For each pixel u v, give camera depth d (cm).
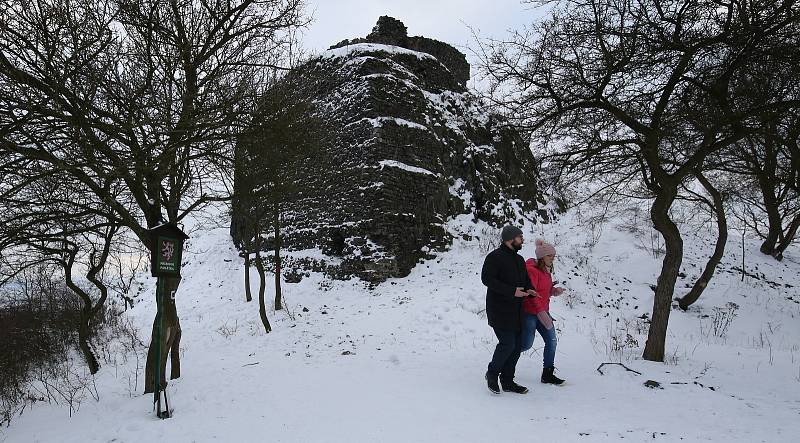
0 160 596
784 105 699
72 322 1371
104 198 624
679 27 725
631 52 725
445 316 1088
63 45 584
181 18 743
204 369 845
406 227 1510
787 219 1889
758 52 682
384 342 979
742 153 1273
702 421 461
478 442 416
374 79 1582
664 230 796
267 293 1480
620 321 1189
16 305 1411
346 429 464
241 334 1180
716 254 1285
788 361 785
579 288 1342
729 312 1298
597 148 808
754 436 412
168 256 591
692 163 778
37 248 907
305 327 1163
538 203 2055
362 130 1551
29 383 992
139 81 686
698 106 784
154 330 717
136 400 662
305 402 575
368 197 1485
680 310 1315
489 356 817
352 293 1388
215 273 1695
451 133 1797
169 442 472
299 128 862
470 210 1752
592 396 560
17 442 570
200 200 821
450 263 1523
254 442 448
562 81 812
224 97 727
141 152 569
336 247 1542
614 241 1669
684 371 697
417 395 577
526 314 606
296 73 982
